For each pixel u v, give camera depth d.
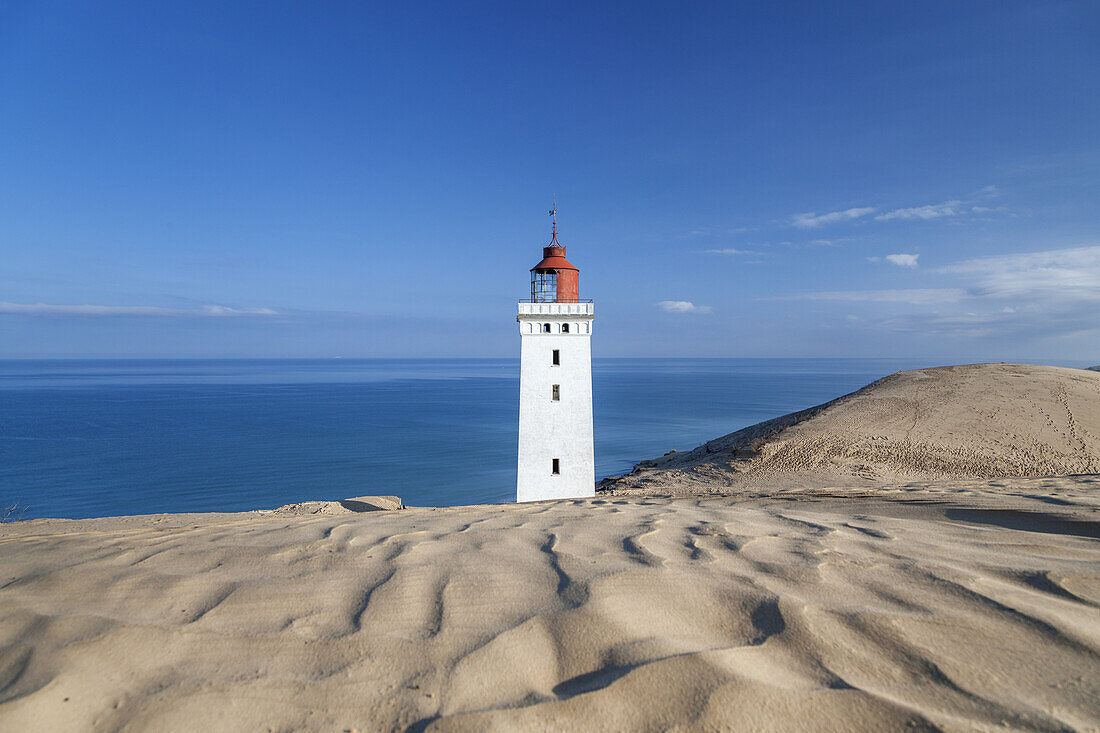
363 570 4.22
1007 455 24.66
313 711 2.54
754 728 2.32
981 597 3.45
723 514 6.77
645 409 106.25
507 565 4.29
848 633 3.04
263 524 6.21
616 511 7.20
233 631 3.25
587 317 27.27
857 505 8.61
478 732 2.35
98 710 2.56
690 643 2.99
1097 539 5.13
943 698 2.47
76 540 5.21
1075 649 2.80
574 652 2.97
